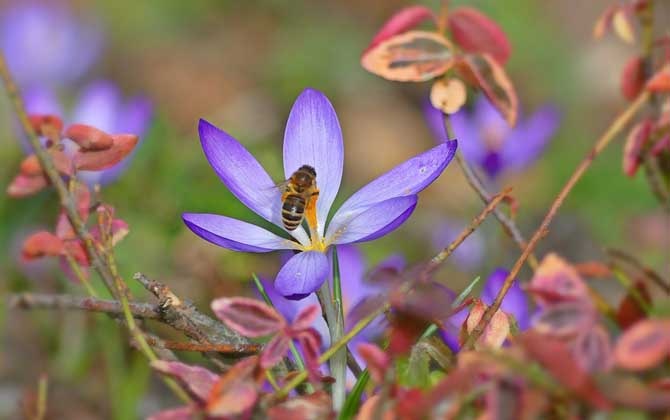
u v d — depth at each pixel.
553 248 0.77
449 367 0.42
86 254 0.44
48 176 0.45
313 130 0.48
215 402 0.41
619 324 0.45
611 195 0.79
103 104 0.69
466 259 0.66
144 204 0.64
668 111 0.47
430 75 0.48
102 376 0.61
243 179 0.47
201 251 0.61
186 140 0.70
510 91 0.48
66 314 0.61
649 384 0.40
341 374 0.44
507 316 0.43
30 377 0.61
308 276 0.44
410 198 0.45
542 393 0.39
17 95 0.43
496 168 0.66
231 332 0.44
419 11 0.49
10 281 0.64
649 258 0.71
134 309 0.44
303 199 0.46
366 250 0.72
